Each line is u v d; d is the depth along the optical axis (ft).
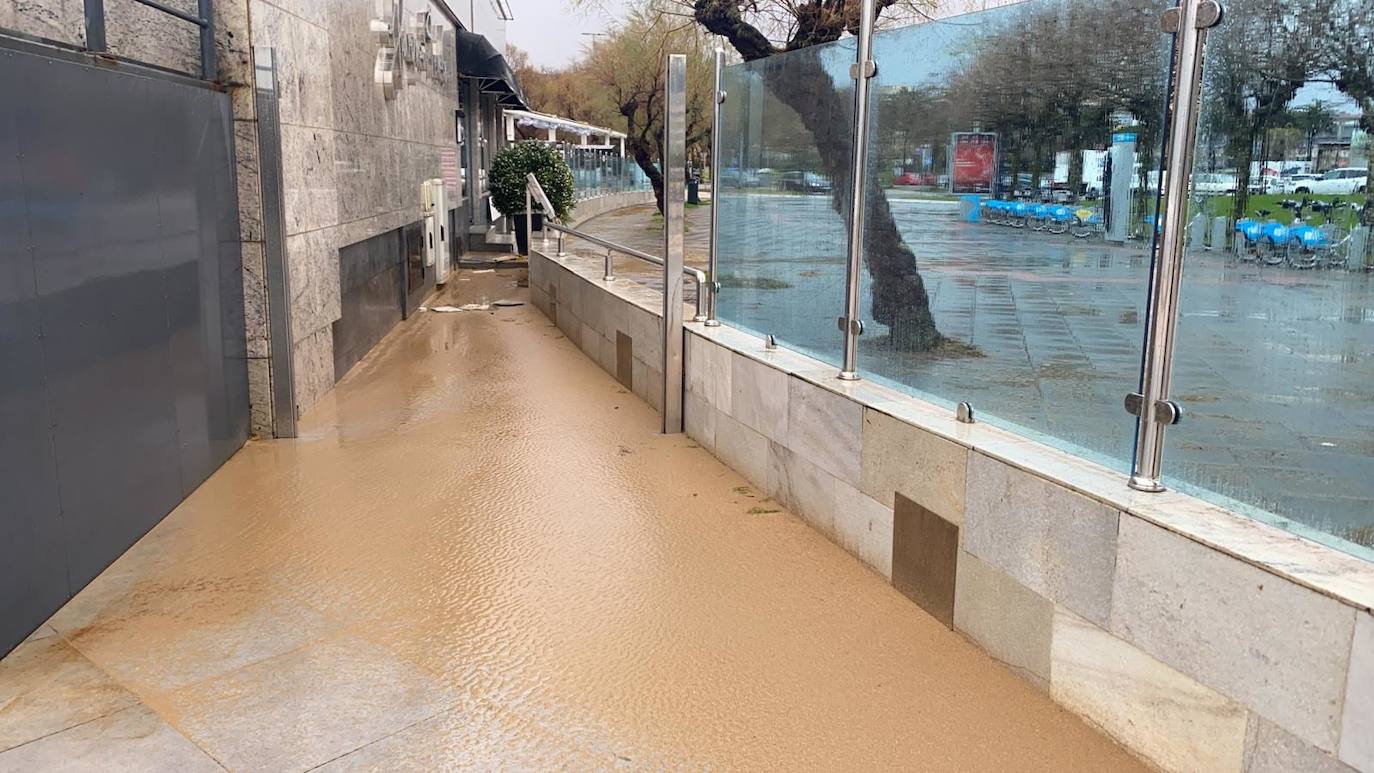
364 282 29.14
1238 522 8.50
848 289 14.85
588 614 12.24
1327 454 7.86
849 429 13.74
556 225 37.22
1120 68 9.71
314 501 16.33
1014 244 11.32
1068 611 9.73
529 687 10.52
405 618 12.12
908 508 12.42
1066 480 9.71
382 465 18.33
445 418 21.94
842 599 12.61
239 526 15.17
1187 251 8.96
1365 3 7.39
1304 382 8.01
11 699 10.11
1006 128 11.43
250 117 18.93
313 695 10.30
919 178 13.14
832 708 10.07
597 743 9.50
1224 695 8.03
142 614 12.12
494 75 59.06
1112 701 9.27
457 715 9.96
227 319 18.53
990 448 10.92
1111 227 9.89
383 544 14.48
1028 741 9.42
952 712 9.95
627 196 95.55
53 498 11.98
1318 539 8.00
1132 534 8.84
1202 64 8.75
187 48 18.13
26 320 11.34
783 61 17.11
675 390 20.53
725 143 19.88
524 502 16.34
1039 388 11.07
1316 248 7.82
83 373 12.76
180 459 16.16
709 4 30.71
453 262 52.54
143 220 14.74
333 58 24.86
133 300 14.35
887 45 13.85
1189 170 8.89
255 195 19.20
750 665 10.96
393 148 33.65
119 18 15.44
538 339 32.60
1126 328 9.76
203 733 9.55
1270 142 8.19
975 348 12.14
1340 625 7.03
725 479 17.61
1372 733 6.86
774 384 16.07
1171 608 8.48
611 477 17.69
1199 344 8.91
